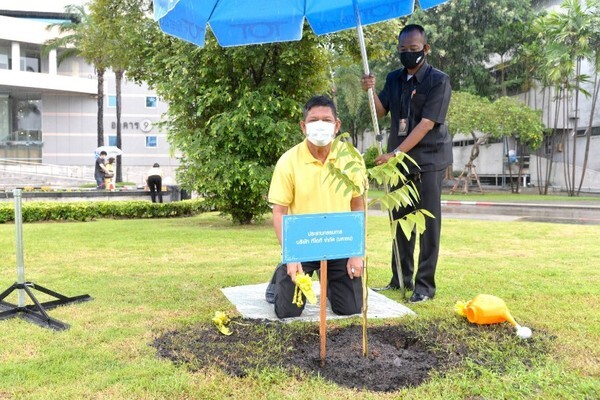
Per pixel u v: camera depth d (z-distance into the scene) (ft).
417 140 12.80
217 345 9.40
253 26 14.44
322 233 8.46
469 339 9.77
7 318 11.30
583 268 17.29
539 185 79.77
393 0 14.71
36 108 116.16
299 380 8.04
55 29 112.88
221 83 28.73
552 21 66.03
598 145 78.02
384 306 12.39
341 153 8.39
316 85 31.78
